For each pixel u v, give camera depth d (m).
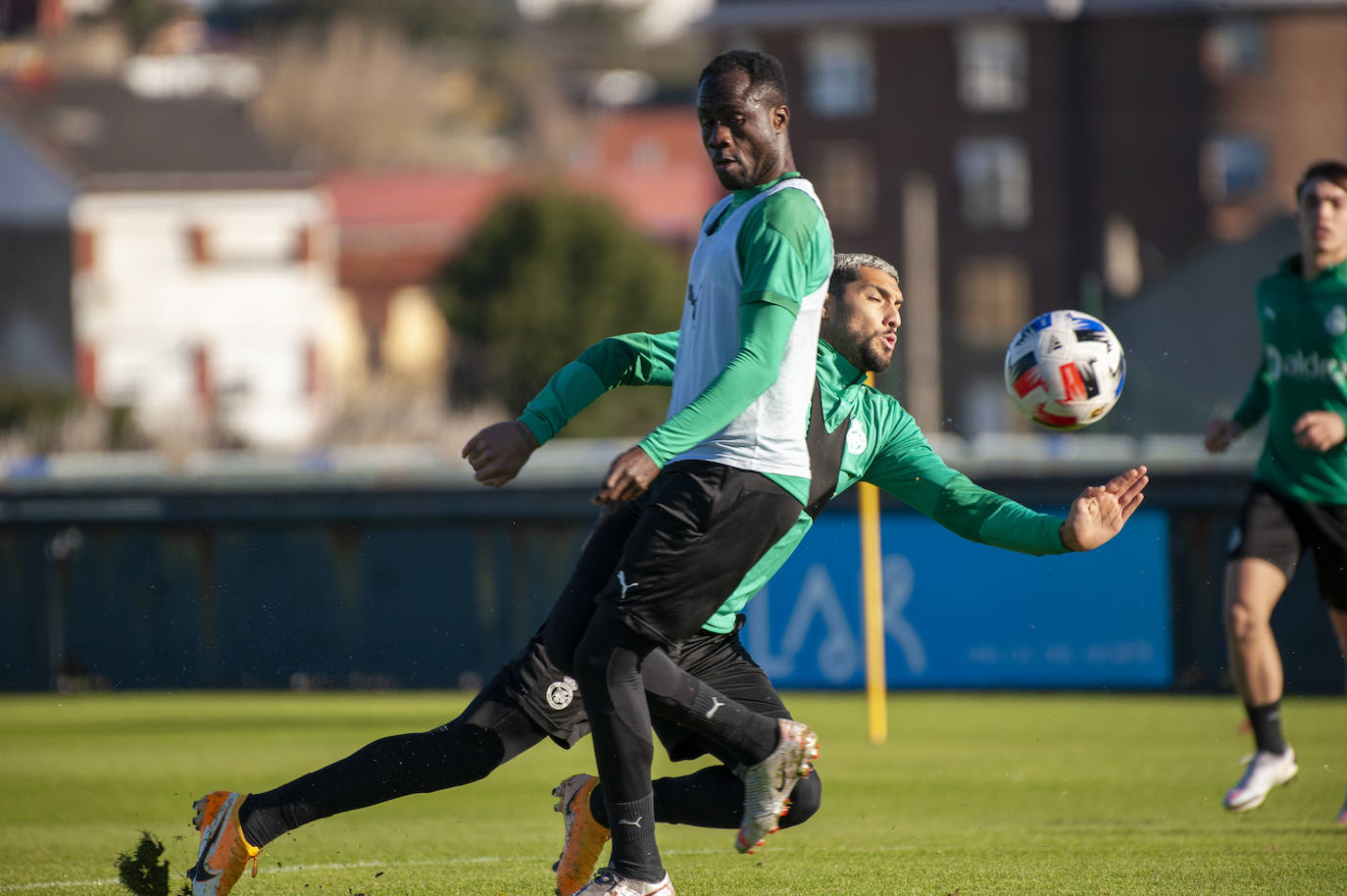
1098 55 150.25
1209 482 39.97
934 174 152.38
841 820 22.23
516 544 43.22
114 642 43.28
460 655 43.12
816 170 154.00
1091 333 14.97
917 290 128.12
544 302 128.38
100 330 155.62
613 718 12.91
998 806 23.66
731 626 14.17
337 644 43.12
